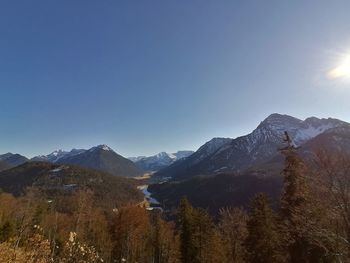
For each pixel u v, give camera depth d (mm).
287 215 32906
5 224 32219
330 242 18750
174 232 93500
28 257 14492
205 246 59656
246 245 48969
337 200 17016
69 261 16875
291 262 33250
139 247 82812
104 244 75125
